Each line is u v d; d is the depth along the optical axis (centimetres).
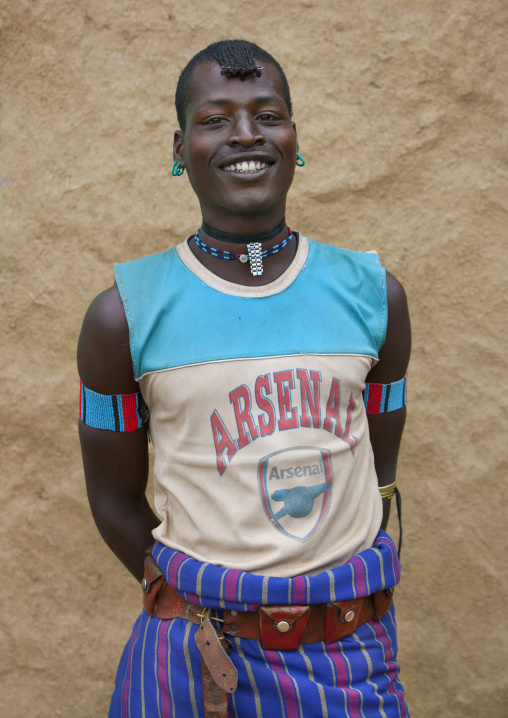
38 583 243
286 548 136
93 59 231
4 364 237
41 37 231
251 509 137
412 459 235
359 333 149
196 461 140
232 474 138
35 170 234
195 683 138
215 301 144
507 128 228
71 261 234
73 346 235
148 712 142
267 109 145
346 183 230
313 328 144
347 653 141
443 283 231
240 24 229
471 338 231
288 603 134
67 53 231
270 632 135
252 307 144
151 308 144
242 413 139
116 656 241
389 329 158
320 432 141
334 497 142
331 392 143
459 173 229
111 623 242
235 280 148
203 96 145
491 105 228
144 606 153
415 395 233
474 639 239
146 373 143
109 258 233
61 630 243
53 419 237
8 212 235
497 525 235
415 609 239
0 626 243
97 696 242
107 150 232
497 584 237
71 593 242
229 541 138
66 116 232
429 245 230
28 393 237
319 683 136
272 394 139
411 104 229
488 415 232
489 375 232
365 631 145
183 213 232
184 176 232
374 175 230
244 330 142
